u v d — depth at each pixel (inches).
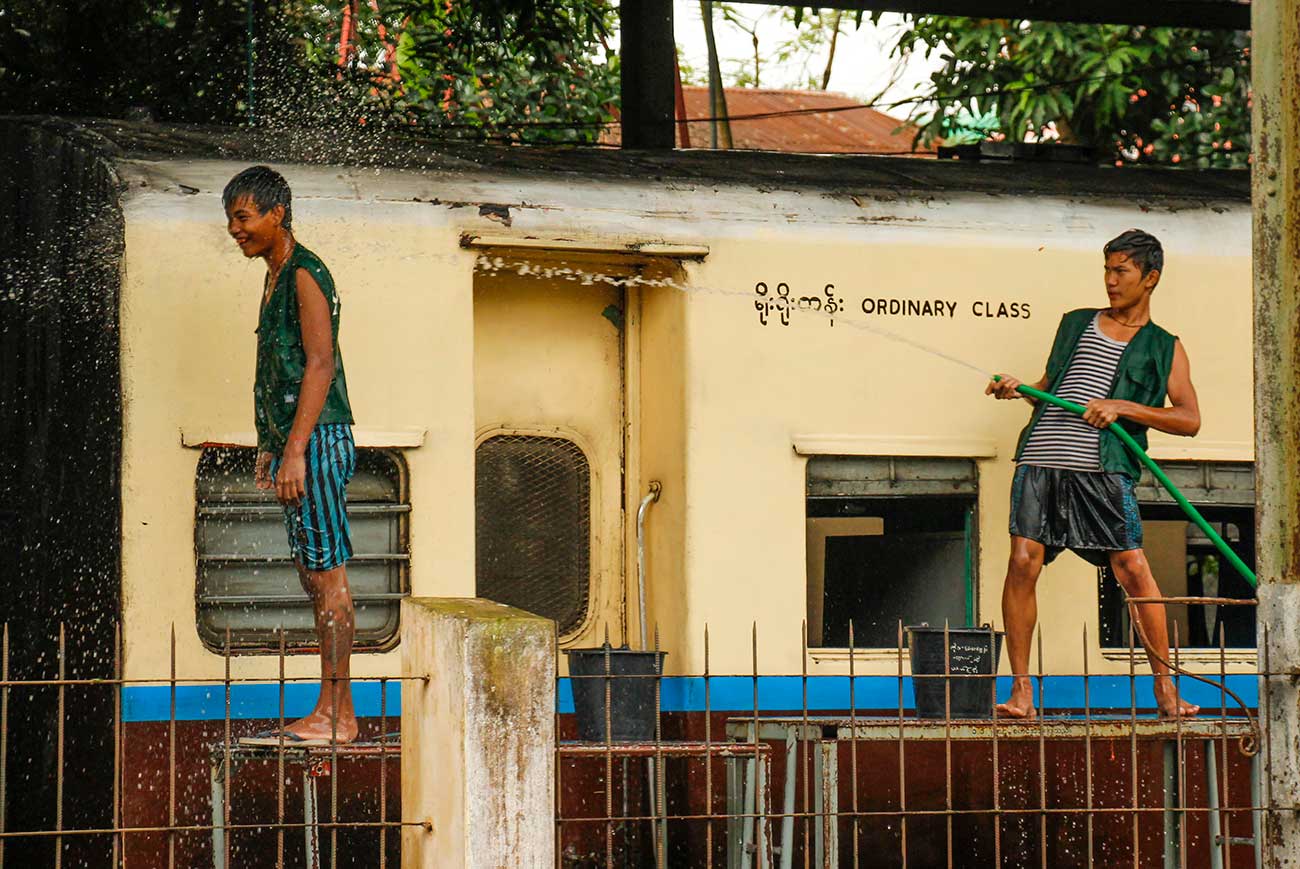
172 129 454.6
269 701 411.8
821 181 476.4
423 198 434.9
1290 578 348.2
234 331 414.9
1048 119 831.7
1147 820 477.7
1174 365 444.1
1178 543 500.4
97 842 397.4
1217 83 844.0
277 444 374.9
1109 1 648.4
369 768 420.5
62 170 430.0
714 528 450.9
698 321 453.1
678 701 449.1
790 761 408.8
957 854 462.3
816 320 461.7
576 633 470.0
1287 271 348.8
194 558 408.5
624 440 476.4
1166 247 490.3
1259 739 351.6
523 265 457.1
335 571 371.9
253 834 409.7
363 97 735.7
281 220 377.1
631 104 571.2
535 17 754.8
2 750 291.0
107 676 401.4
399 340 428.1
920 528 470.9
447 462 429.1
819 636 460.8
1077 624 477.4
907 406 467.2
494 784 286.7
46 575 418.9
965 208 479.2
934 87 854.5
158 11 700.7
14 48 688.4
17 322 430.9
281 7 725.3
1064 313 474.0
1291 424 347.9
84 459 414.3
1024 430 445.7
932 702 423.2
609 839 319.9
